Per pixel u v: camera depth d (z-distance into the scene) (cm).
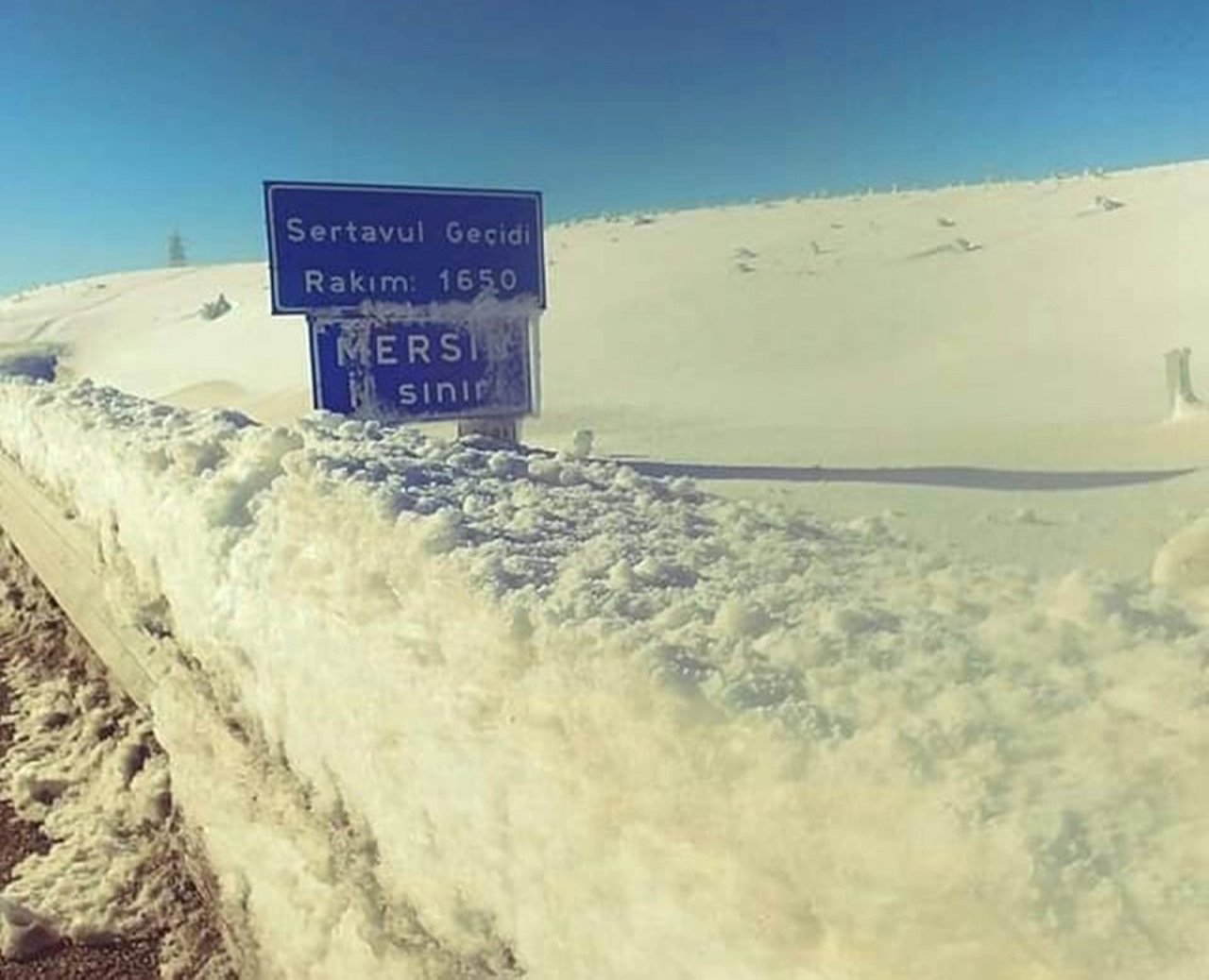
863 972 149
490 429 867
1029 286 2511
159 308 6462
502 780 224
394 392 821
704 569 275
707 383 1958
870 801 157
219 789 364
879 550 327
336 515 307
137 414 681
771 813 165
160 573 452
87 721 541
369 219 805
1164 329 1903
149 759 466
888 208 4391
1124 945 129
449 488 379
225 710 370
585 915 201
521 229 861
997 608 233
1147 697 176
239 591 354
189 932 372
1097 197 3422
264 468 400
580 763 202
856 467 761
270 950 320
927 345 2145
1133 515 490
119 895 401
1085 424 980
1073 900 135
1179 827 143
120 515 522
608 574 259
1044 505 551
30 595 768
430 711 248
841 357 2144
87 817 461
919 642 205
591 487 439
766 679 189
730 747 176
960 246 3069
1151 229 2738
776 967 162
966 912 140
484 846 231
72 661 635
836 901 153
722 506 417
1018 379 1627
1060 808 147
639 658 196
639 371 2155
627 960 189
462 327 843
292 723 319
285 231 776
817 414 1347
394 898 265
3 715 588
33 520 762
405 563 267
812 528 383
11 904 390
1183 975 125
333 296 794
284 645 321
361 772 281
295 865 310
